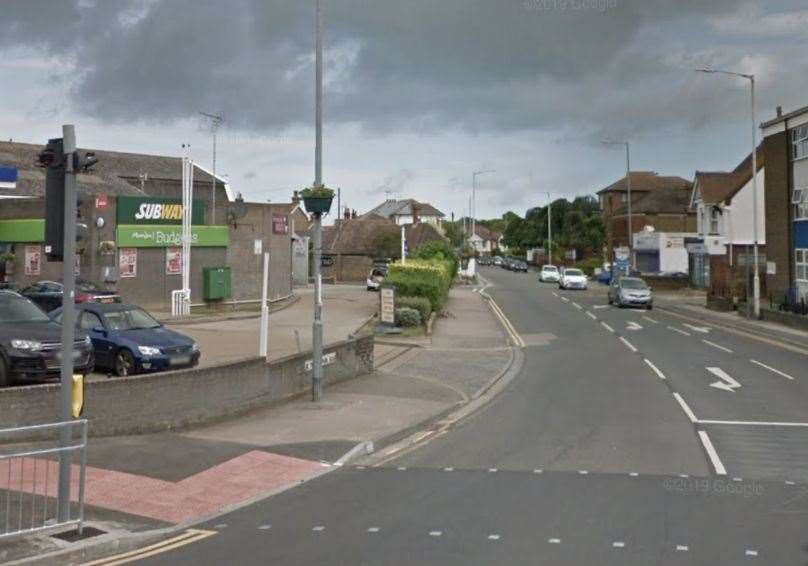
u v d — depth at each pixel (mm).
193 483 11211
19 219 38781
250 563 8102
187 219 37656
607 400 19234
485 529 9219
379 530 9211
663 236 75812
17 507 9719
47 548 8391
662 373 23594
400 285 39062
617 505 10312
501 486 11359
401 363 25844
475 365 25609
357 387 20297
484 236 173750
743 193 62906
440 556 8234
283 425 15336
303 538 8945
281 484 11422
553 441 14672
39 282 32781
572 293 62031
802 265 42406
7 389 12445
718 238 61188
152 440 13469
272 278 45656
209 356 24234
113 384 13562
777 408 17953
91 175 55750
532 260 117500
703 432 15367
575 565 7938
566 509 10109
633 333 35250
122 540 8758
